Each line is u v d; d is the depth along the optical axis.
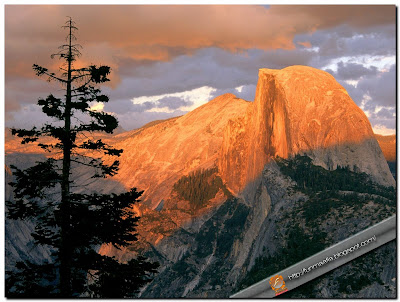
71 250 32.25
